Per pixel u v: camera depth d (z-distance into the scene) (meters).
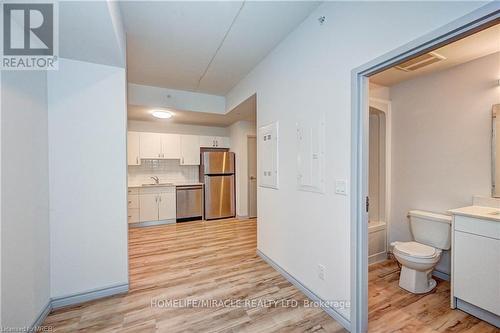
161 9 1.92
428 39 1.17
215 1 1.83
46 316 1.80
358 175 1.58
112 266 2.13
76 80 2.01
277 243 2.60
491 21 0.99
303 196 2.13
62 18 1.44
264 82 2.81
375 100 2.81
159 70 3.17
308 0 1.83
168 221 4.83
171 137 5.08
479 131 2.18
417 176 2.68
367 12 1.49
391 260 2.89
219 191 5.29
